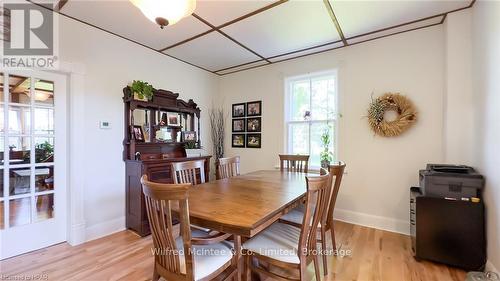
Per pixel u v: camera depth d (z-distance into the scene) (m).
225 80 4.61
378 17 2.52
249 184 2.27
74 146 2.56
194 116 4.06
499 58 1.79
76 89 2.58
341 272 2.02
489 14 1.97
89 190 2.69
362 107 3.13
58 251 2.38
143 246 2.51
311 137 3.66
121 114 3.02
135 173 2.88
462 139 2.39
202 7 2.32
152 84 3.40
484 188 2.02
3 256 2.19
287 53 3.55
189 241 1.21
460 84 2.40
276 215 1.49
